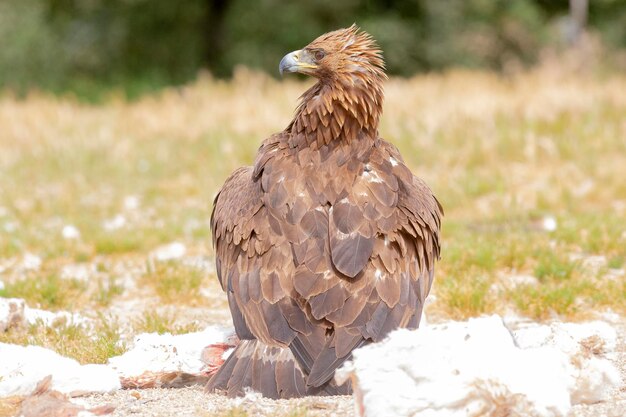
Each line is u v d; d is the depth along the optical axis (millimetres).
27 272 13484
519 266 12688
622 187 18250
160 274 12586
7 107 31609
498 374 6273
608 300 11117
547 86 29594
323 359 6867
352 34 8453
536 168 20859
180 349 8648
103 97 46281
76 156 24000
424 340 6344
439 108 26422
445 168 21438
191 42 56719
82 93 48250
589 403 7078
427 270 7957
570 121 24328
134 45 56125
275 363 6945
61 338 9602
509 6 54469
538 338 8711
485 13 53906
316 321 7062
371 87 8258
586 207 17484
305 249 7301
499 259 12797
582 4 51656
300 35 55375
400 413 6113
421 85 32344
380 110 8383
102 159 24000
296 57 8367
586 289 11414
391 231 7504
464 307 10836
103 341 9164
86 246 15141
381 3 55188
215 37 56406
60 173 22578
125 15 55406
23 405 7047
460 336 6664
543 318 10680
